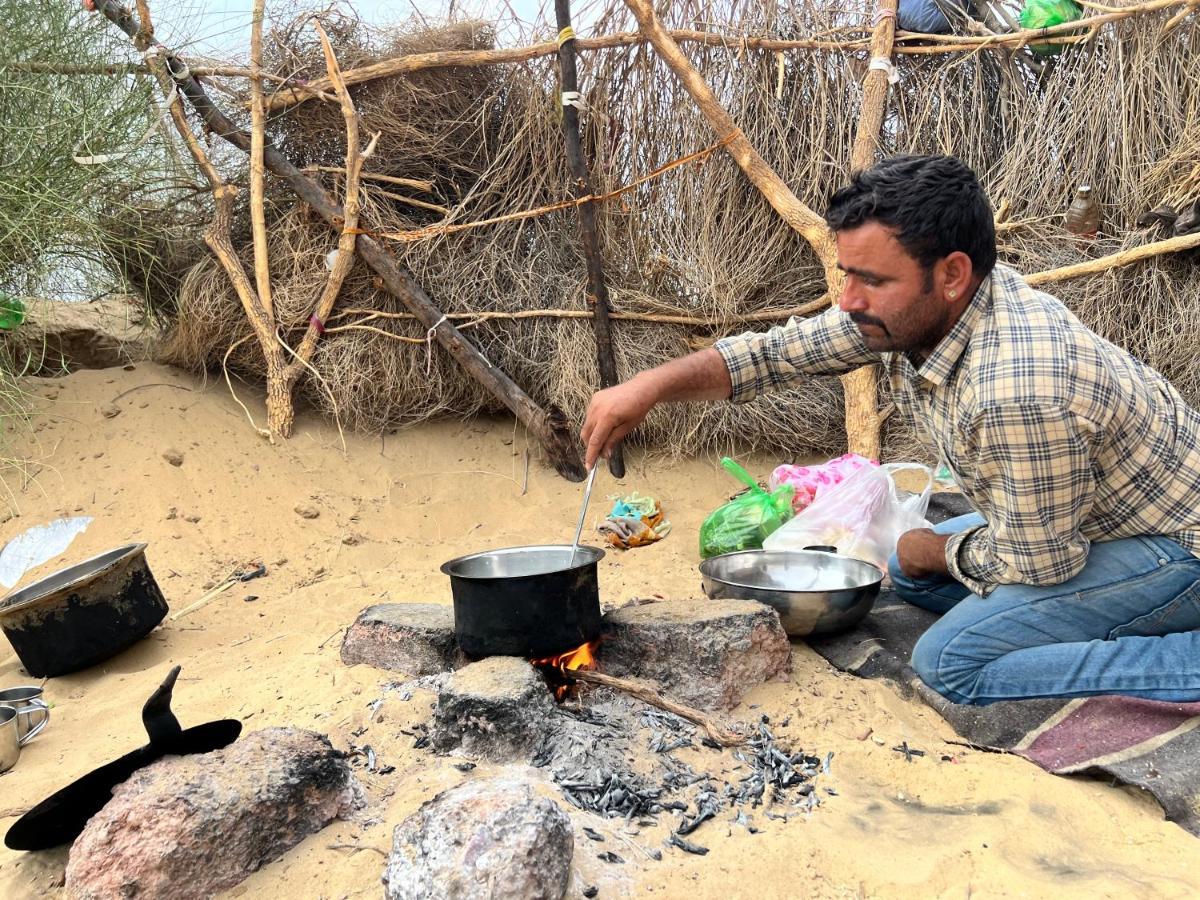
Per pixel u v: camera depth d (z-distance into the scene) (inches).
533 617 101.1
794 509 163.8
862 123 195.2
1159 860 79.7
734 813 86.6
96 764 100.5
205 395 210.4
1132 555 100.0
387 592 155.6
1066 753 94.8
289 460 197.6
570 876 74.1
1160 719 95.2
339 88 194.1
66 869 77.9
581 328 209.6
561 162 210.5
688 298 211.5
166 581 161.6
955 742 101.6
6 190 194.5
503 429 220.4
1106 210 196.2
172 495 180.4
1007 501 95.5
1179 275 189.2
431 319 205.5
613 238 210.7
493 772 90.7
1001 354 91.2
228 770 82.0
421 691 107.1
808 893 75.4
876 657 117.7
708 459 213.0
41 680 133.6
